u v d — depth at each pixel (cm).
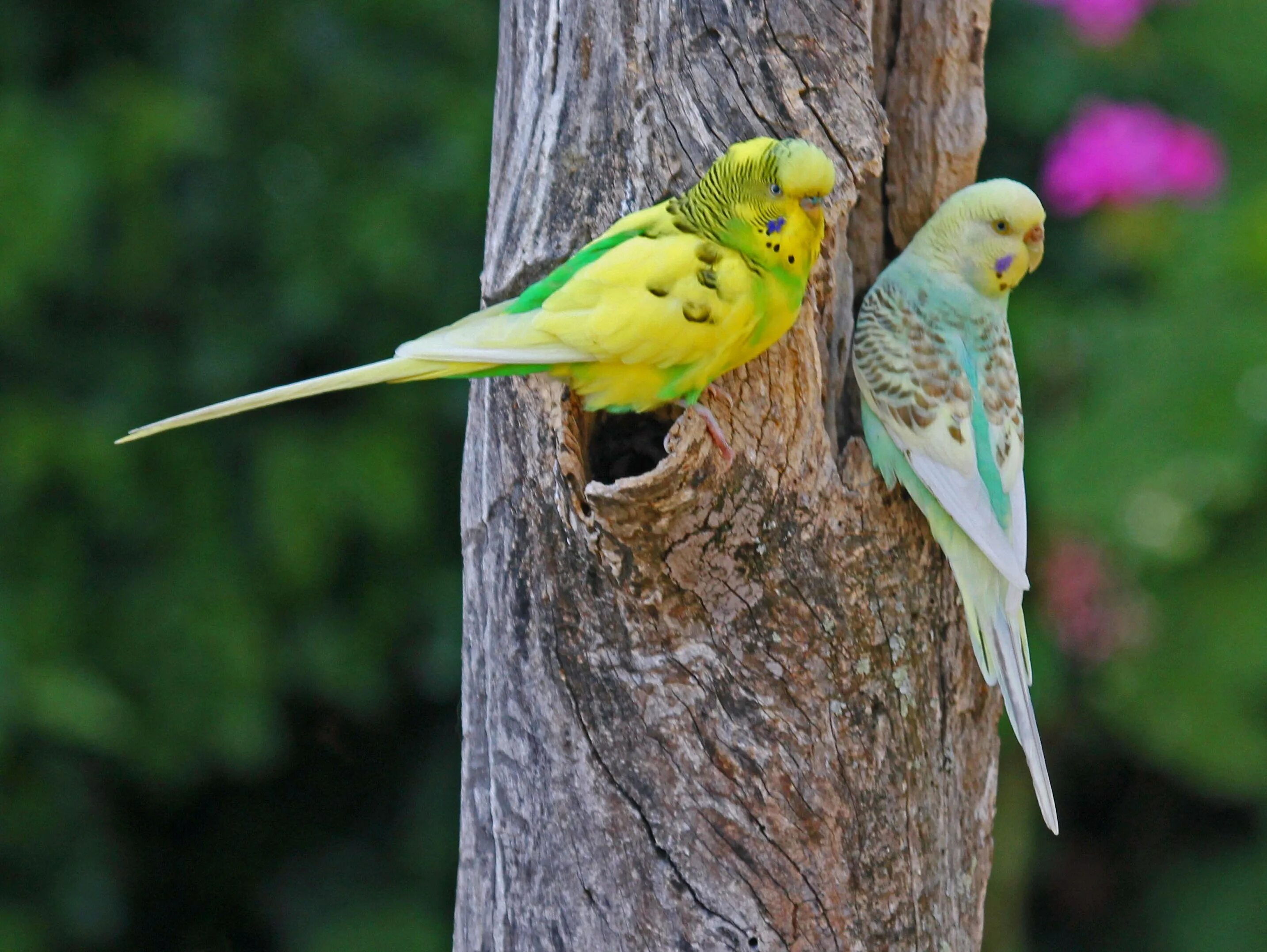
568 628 590
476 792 646
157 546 1055
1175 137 1060
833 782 597
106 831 1103
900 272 616
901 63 627
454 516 1121
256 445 1073
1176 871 1316
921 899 624
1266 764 1059
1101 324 1085
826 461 573
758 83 563
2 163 965
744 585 577
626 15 570
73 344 1048
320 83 1079
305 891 1187
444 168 1064
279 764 1205
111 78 1027
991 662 589
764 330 531
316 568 1051
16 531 1020
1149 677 1085
